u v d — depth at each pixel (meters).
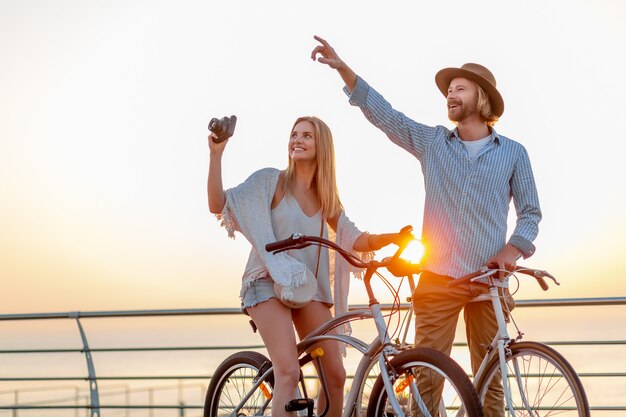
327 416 4.14
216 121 3.92
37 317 6.41
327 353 4.12
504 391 3.80
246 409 4.48
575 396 3.62
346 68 4.46
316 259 4.20
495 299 3.93
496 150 4.21
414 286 4.07
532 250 4.10
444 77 4.34
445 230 4.20
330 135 4.21
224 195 4.12
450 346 4.25
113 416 33.94
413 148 4.41
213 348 5.24
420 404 3.59
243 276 4.16
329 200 4.20
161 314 6.19
